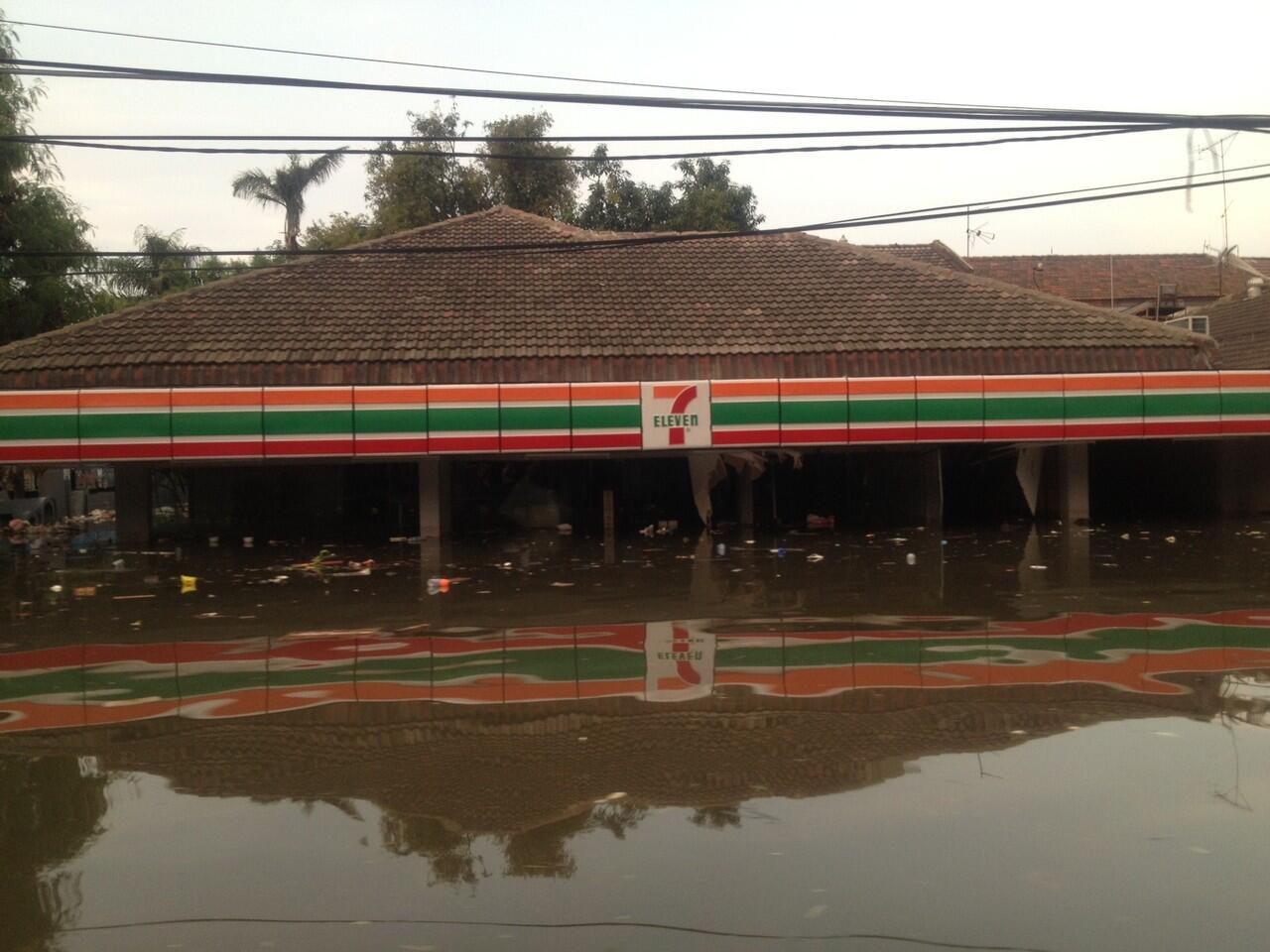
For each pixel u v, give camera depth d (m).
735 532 19.89
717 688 7.32
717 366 18.70
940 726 6.30
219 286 21.11
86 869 4.45
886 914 3.93
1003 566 13.58
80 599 12.06
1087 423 18.38
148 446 17.27
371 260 22.73
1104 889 4.12
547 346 18.97
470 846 4.64
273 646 9.12
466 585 12.73
